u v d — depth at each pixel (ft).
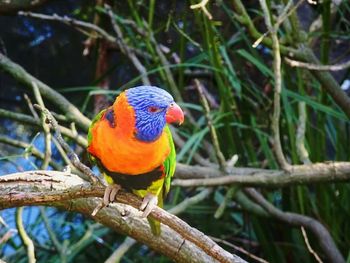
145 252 18.98
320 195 15.42
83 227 16.62
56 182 10.73
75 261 17.67
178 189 15.56
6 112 14.46
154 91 9.04
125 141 8.92
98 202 11.26
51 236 15.17
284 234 16.20
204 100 13.65
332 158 19.06
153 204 9.21
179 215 17.65
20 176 10.76
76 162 8.88
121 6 18.39
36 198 9.00
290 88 15.58
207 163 15.31
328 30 14.96
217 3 14.85
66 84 20.86
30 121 14.40
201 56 15.46
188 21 18.90
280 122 15.75
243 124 16.30
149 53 16.79
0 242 12.05
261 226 16.06
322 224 15.29
